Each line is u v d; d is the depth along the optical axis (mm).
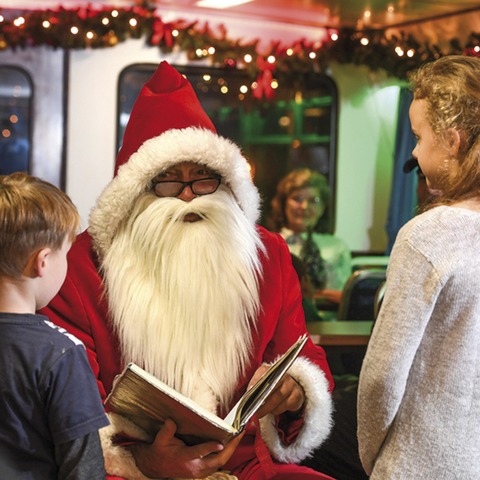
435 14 5559
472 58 1620
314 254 5777
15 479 1468
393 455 1547
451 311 1512
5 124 5355
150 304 1904
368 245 6273
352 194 6188
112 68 5438
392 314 1531
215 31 5605
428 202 1731
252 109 5848
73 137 5422
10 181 1535
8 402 1464
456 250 1513
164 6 5449
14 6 5191
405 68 5809
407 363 1518
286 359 1728
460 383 1508
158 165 1929
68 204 1570
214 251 1929
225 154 1975
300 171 5852
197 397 1862
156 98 2070
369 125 6164
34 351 1473
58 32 5191
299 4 5230
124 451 1777
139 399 1660
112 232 1970
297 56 5781
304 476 1920
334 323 3387
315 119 6059
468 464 1508
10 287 1515
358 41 5898
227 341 1913
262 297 2020
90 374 1517
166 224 1955
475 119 1546
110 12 5277
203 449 1688
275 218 5898
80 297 1935
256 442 1940
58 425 1460
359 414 1593
